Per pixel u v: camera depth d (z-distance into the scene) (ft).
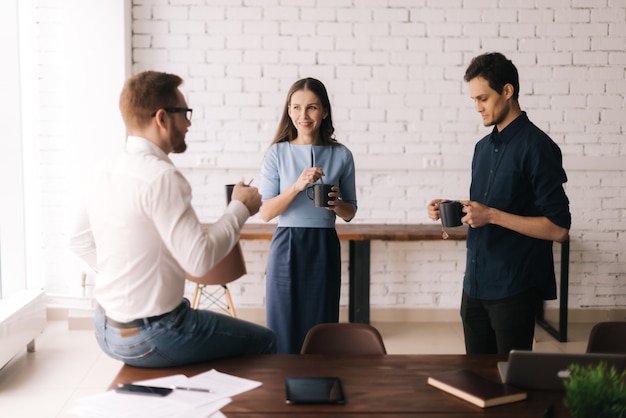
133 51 16.39
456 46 16.56
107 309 6.89
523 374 6.40
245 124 16.69
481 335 9.34
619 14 16.47
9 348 12.82
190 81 16.52
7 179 14.29
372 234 15.15
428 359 7.37
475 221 8.50
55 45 15.96
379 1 16.43
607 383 4.92
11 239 14.44
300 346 10.20
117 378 6.77
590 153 16.85
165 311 6.84
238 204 7.08
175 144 7.22
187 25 16.37
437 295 17.31
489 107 8.73
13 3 14.12
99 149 15.98
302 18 16.44
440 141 16.83
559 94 16.67
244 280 17.02
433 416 5.91
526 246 8.81
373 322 17.21
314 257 10.09
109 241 6.75
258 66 16.53
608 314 17.31
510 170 8.75
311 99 10.08
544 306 17.22
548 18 16.48
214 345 7.10
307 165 10.28
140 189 6.55
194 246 6.55
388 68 16.61
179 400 6.15
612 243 17.12
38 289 14.89
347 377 6.81
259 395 6.31
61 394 12.25
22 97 16.03
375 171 16.92
